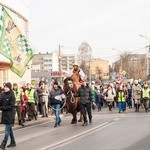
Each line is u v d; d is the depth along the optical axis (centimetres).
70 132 2023
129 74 11138
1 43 2352
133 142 1582
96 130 2050
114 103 4319
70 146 1549
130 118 2698
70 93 2456
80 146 1538
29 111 2712
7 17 2441
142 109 3762
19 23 3512
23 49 2592
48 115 3128
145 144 1526
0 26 2355
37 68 7538
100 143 1595
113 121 2509
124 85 4003
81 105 2350
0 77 3080
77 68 2530
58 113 2370
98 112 3538
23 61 2603
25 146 1600
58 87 2392
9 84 1565
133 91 3484
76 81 2492
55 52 9375
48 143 1659
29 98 2708
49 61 10956
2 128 2248
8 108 1554
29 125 2492
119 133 1884
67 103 2462
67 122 2595
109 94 3778
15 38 2545
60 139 1769
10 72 3203
